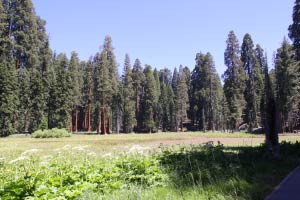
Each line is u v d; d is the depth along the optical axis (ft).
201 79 321.52
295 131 219.00
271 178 32.91
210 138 139.74
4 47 234.79
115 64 274.16
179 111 327.88
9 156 57.62
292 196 25.54
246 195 25.36
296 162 44.11
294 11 117.19
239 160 40.52
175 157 42.11
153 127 308.40
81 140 134.31
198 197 24.94
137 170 32.65
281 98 213.05
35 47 257.55
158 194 25.98
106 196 25.41
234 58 269.23
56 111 233.96
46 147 90.58
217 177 31.09
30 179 27.45
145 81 321.73
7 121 194.29
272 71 272.51
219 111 311.88
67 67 287.28
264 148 52.54
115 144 99.81
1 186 27.04
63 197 23.89
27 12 256.32
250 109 266.57
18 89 216.54
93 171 31.12
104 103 259.39
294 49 118.73
